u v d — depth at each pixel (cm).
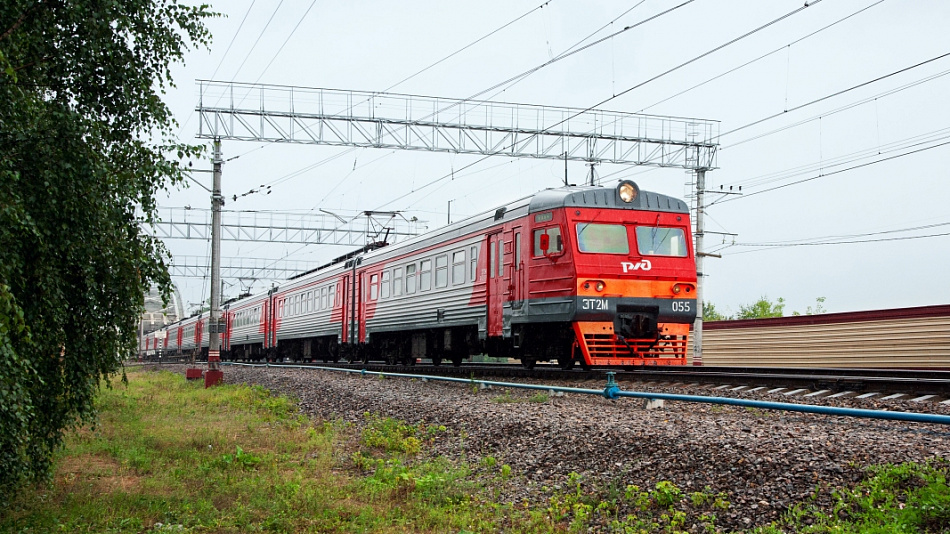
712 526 601
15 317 550
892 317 1942
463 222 1931
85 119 662
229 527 681
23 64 654
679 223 1602
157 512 718
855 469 629
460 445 1000
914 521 532
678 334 1571
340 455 1018
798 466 654
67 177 645
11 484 719
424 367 2216
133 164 722
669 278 1562
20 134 607
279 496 776
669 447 775
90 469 927
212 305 2209
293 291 3509
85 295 706
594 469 789
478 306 1816
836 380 1192
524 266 1623
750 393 1208
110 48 691
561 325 1606
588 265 1504
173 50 746
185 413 1483
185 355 6062
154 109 731
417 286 2189
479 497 774
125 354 756
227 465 938
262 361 4256
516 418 1045
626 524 637
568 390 1230
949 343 1795
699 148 2706
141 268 733
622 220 1556
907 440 710
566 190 1578
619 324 1524
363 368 2514
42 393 712
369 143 2492
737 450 720
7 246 601
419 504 752
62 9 676
